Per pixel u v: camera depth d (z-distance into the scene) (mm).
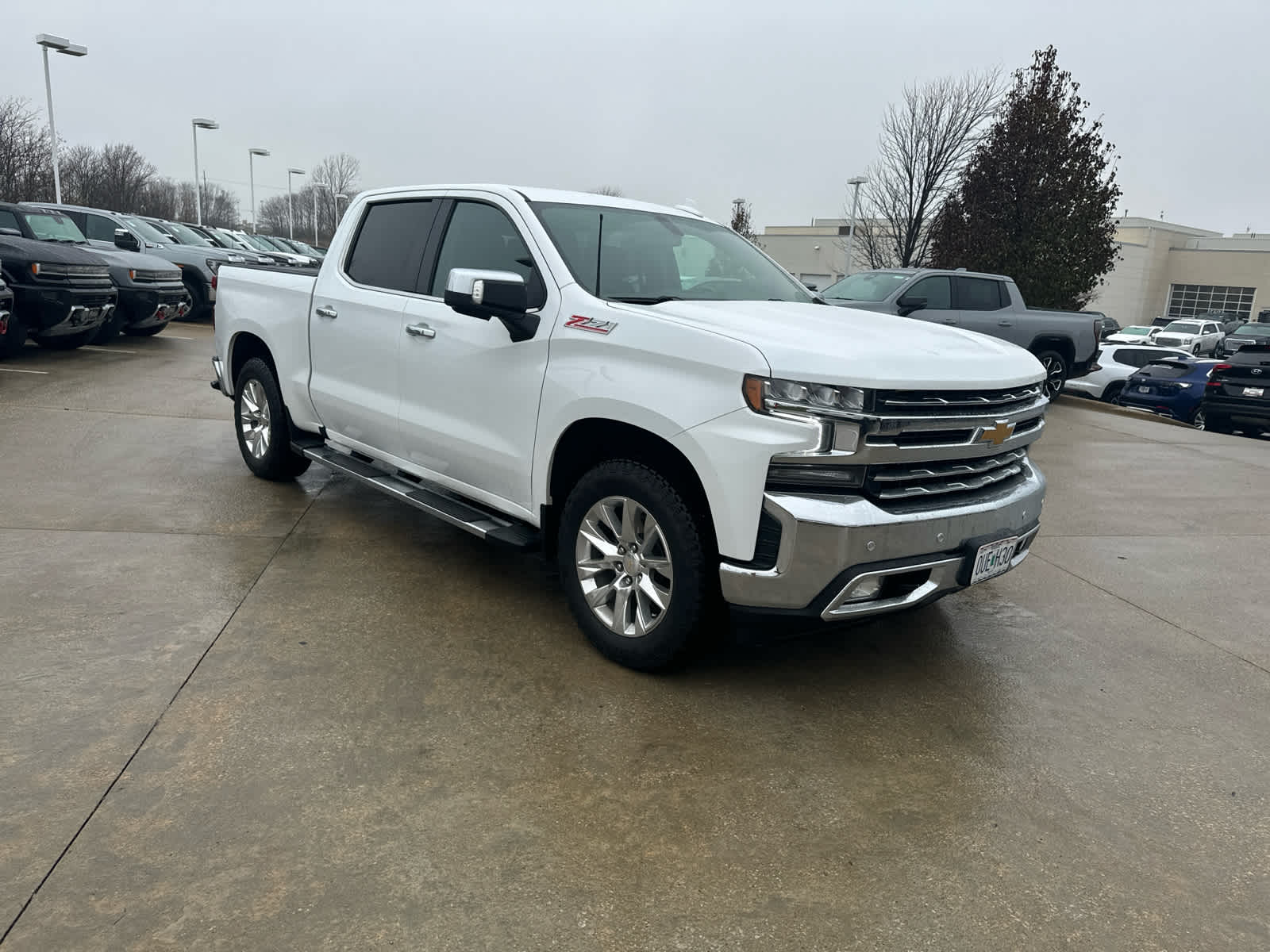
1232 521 6547
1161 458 9172
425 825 2496
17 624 3543
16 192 28578
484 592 4230
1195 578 5160
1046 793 2863
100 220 15414
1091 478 7926
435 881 2279
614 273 3777
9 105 29109
